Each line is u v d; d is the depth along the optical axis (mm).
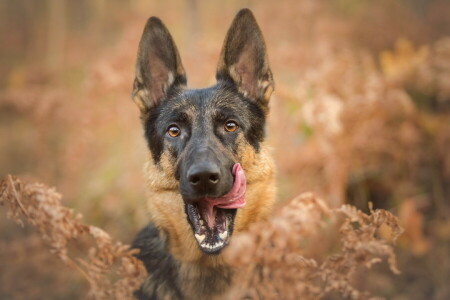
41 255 7551
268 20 13227
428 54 9117
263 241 4148
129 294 4613
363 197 8875
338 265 4484
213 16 16062
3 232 9648
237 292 4445
